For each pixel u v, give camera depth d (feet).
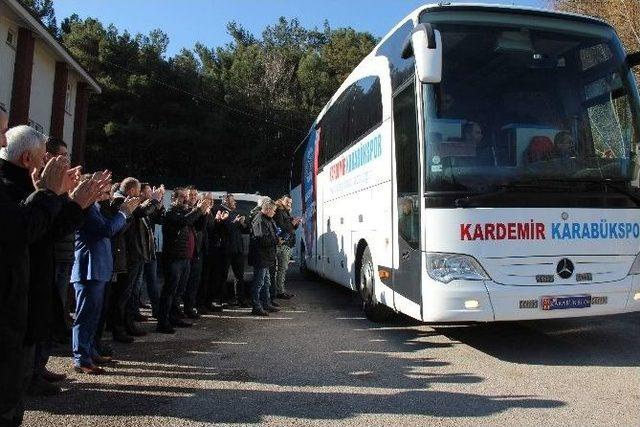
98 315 17.98
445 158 18.57
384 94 23.48
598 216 18.69
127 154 119.55
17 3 52.65
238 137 129.08
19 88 56.75
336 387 16.37
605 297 18.47
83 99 78.95
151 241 25.05
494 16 20.11
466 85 19.22
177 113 122.83
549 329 24.32
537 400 15.01
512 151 18.67
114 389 16.15
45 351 15.71
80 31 124.67
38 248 11.56
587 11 70.23
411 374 17.66
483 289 17.87
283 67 149.48
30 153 11.57
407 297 20.21
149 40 134.62
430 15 19.92
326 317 28.55
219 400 15.21
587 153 19.04
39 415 13.98
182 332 24.54
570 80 19.80
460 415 13.94
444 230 18.21
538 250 18.21
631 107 19.93
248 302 33.47
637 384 16.34
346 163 30.73
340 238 31.96
